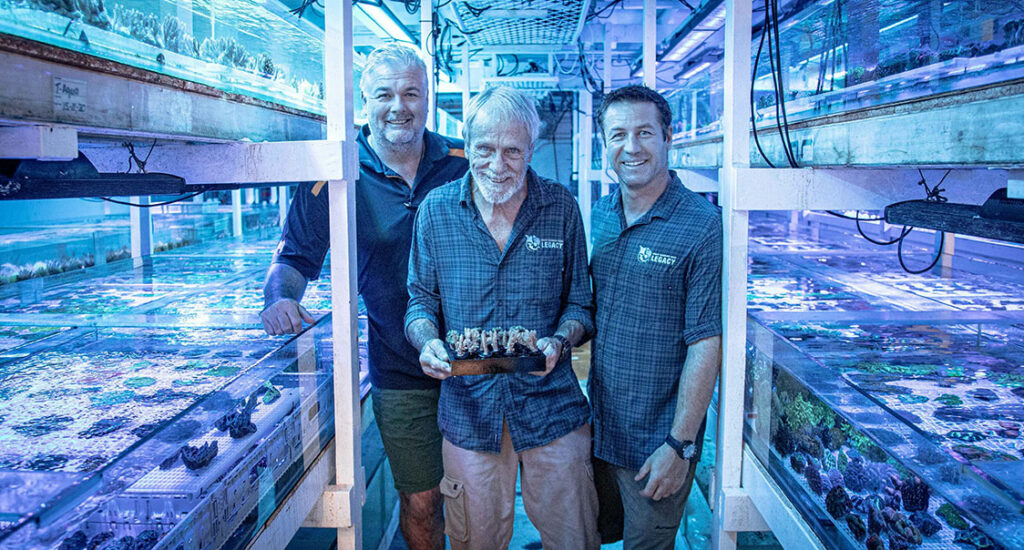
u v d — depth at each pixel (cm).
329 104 159
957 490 95
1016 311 205
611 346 176
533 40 382
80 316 212
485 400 172
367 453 258
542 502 175
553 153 872
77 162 113
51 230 292
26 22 85
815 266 292
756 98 237
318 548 207
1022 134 89
